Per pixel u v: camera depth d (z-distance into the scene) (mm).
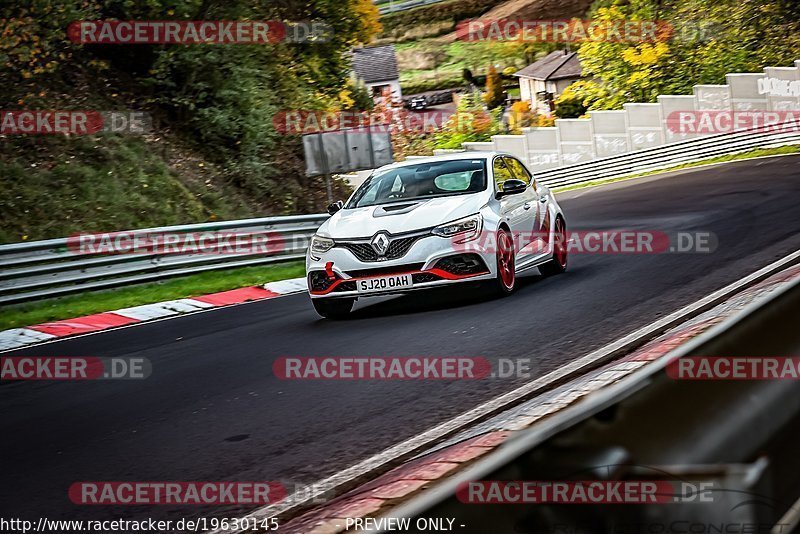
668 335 19578
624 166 109062
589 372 17281
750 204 49875
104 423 17562
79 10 64875
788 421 7242
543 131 119750
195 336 28719
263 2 84312
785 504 6113
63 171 57281
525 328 22422
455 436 13914
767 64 127500
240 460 13930
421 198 28375
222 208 65750
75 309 37312
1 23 60844
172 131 71000
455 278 26578
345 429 15148
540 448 5000
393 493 11008
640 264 32719
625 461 5266
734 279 26500
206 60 70938
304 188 78875
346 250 27031
